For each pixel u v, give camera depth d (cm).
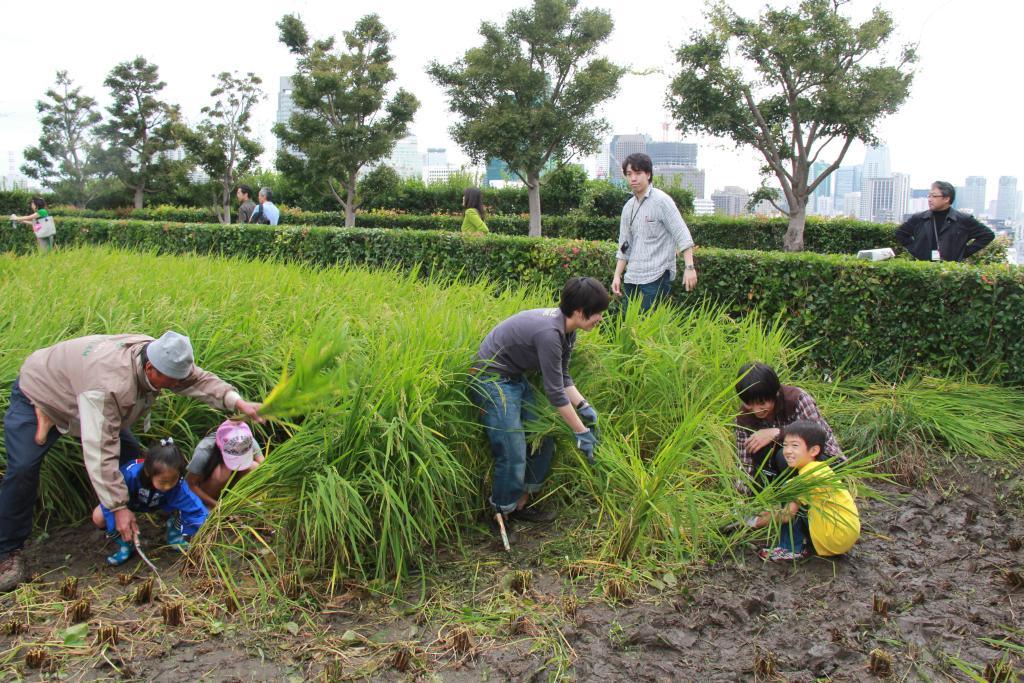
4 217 1603
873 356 736
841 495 436
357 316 566
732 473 451
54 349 399
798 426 434
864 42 1736
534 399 487
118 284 639
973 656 364
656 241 727
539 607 397
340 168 2102
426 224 2450
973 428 598
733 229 2067
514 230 2375
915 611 401
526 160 1931
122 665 343
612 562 437
